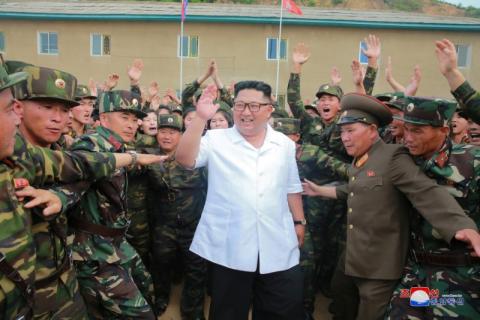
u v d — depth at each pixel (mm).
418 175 2393
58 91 2156
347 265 2701
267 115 2580
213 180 2611
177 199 3729
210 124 4188
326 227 4070
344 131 2811
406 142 2455
